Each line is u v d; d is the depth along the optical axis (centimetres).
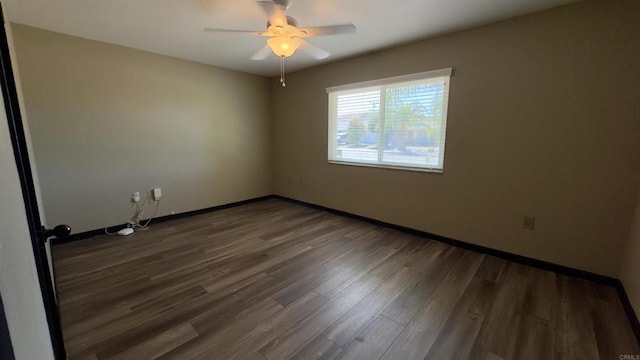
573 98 228
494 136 270
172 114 382
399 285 227
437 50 296
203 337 168
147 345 162
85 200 321
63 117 299
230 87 443
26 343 52
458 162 297
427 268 256
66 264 258
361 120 385
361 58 363
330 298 209
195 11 237
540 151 247
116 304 199
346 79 386
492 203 279
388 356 155
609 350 160
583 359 154
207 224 378
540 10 234
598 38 214
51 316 98
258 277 238
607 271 226
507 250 274
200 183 424
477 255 284
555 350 160
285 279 235
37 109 283
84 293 212
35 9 233
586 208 231
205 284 226
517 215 265
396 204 356
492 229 281
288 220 399
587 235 233
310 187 466
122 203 350
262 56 277
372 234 343
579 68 223
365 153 386
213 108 426
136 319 184
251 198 499
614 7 206
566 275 243
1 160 47
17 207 60
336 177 424
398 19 252
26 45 271
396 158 353
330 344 164
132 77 341
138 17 249
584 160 229
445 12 239
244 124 470
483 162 280
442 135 310
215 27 271
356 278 238
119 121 338
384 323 182
